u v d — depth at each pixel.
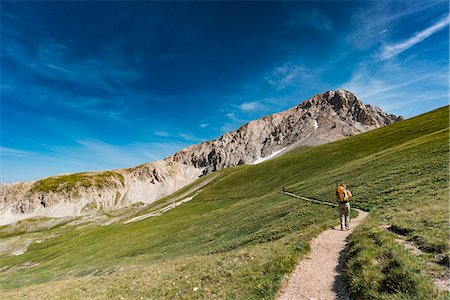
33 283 55.78
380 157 52.94
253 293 12.32
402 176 33.31
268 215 40.78
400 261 9.75
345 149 88.00
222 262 20.33
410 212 17.55
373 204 26.86
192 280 18.34
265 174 100.94
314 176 69.00
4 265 91.00
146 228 80.56
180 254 38.91
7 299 30.14
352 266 11.12
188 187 164.12
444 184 23.95
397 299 8.07
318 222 26.70
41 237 138.88
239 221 45.12
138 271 28.58
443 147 39.50
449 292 7.60
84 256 67.75
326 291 10.50
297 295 10.71
